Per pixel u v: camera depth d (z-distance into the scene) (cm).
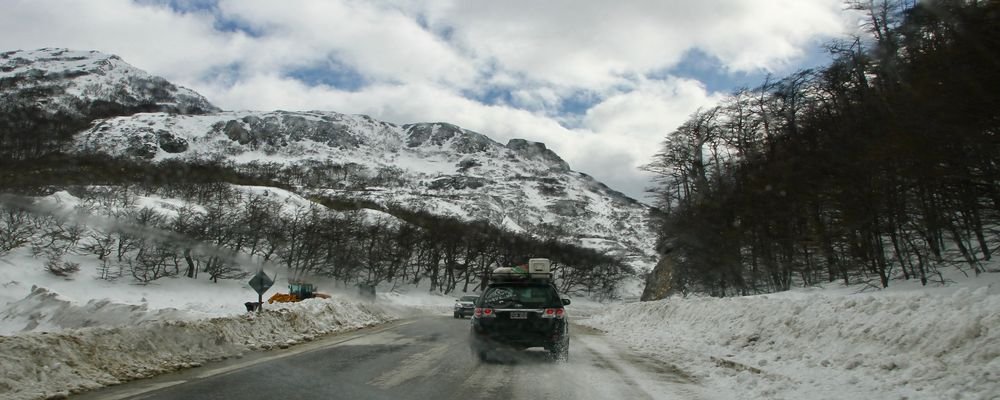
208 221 5859
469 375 999
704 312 1919
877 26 2870
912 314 1023
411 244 8512
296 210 7869
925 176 1791
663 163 5034
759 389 879
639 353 1423
